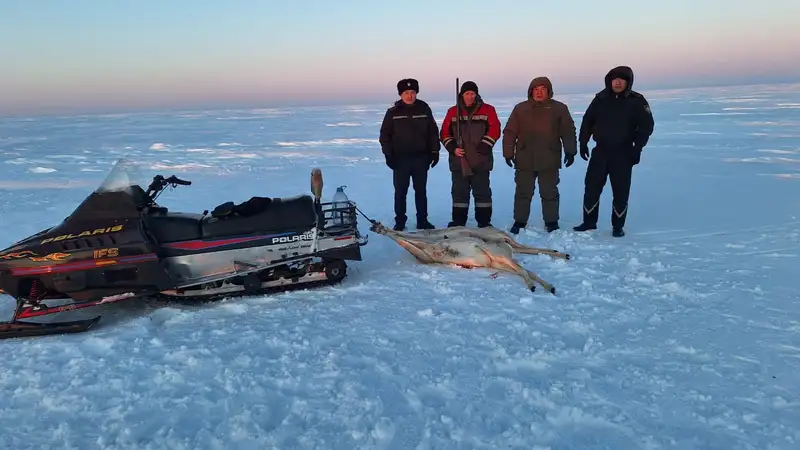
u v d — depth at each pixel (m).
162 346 3.67
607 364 3.27
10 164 16.20
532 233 6.35
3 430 2.79
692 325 3.76
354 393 3.01
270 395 3.03
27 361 3.51
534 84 6.18
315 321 4.02
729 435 2.57
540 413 2.80
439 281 4.83
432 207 8.58
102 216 4.14
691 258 5.26
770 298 4.19
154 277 4.20
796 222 6.52
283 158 16.66
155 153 19.09
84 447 2.64
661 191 9.25
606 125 6.03
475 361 3.34
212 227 4.45
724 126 22.44
